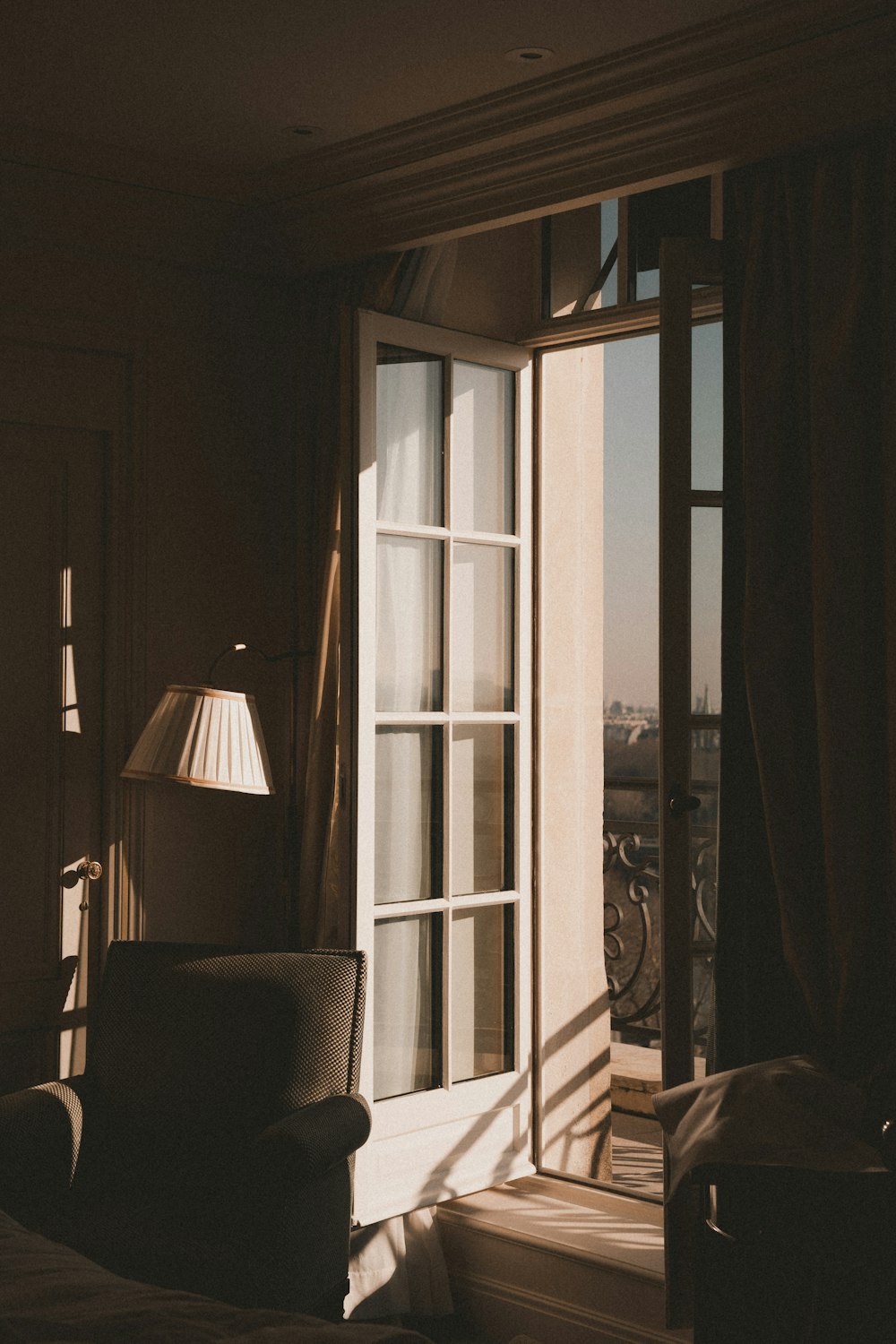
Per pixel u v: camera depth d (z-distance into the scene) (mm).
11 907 3752
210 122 3508
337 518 4016
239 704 3646
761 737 3010
